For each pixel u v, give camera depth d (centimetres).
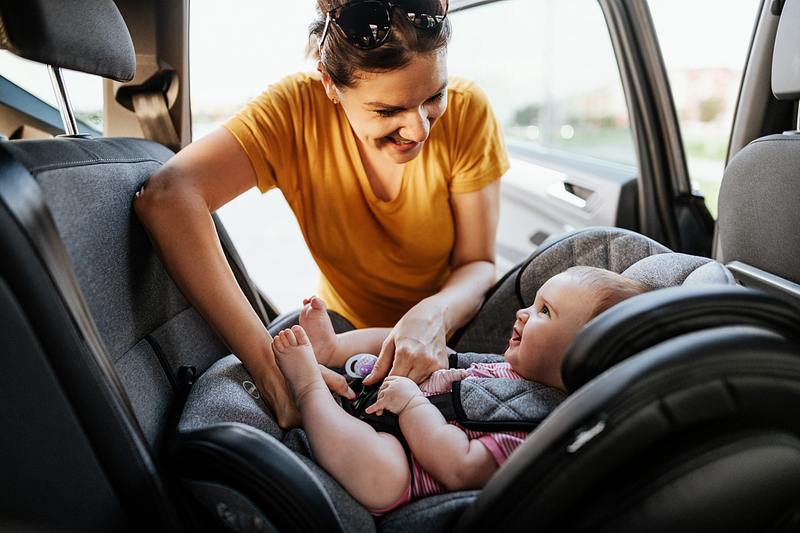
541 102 231
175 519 69
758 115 140
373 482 77
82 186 78
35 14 74
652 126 187
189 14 126
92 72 88
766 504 59
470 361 108
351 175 111
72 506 68
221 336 91
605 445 52
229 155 101
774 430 56
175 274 90
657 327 58
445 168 115
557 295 94
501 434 82
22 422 64
